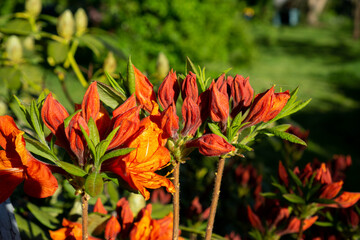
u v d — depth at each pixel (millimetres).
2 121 397
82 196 414
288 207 661
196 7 2660
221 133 444
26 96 892
